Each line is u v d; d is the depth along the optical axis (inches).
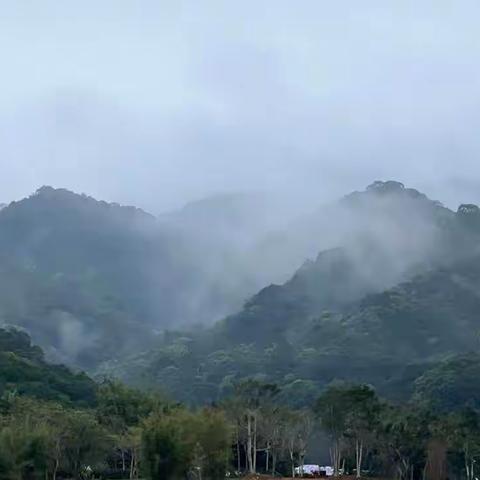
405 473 6919.3
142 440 5413.4
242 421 6732.3
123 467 6830.7
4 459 5433.1
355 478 6530.5
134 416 7524.6
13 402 6909.5
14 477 5438.0
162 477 5255.9
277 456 7426.2
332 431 6855.3
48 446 5698.8
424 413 7185.0
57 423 6018.7
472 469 6811.0
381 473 7411.4
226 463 5629.9
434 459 6569.9
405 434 6771.7
